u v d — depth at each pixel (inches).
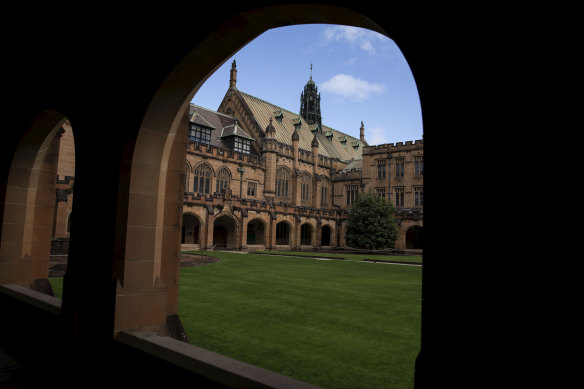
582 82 70.6
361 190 2539.4
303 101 3240.7
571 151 70.9
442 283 85.3
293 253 1616.6
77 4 207.3
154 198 182.7
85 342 178.5
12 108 288.2
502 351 76.5
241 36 144.6
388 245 1861.5
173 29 158.6
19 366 206.5
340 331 311.7
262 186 2235.5
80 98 208.1
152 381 147.9
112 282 171.0
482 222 80.9
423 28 92.7
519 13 79.9
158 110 171.2
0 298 279.9
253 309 388.5
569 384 68.3
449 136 87.0
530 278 74.0
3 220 287.3
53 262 805.9
